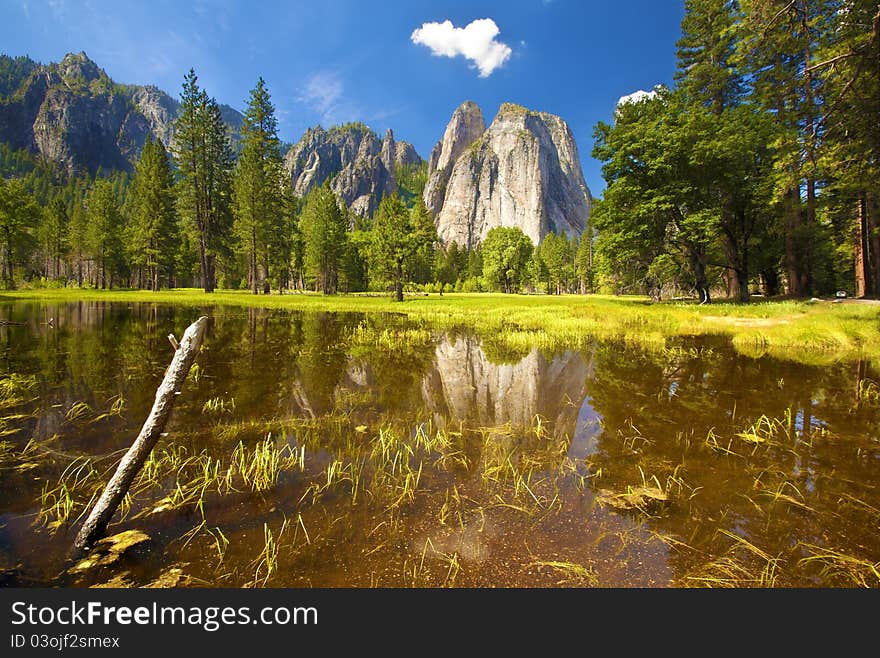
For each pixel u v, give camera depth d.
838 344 11.06
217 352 10.13
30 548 2.63
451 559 2.58
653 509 3.16
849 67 10.54
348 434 4.85
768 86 14.63
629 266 31.36
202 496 3.30
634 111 26.33
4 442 4.31
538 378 7.88
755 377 7.82
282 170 43.75
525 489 3.50
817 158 12.02
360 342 12.22
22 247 41.62
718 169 22.77
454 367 8.84
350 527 2.91
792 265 22.44
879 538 2.79
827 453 4.27
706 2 25.84
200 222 37.31
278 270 52.75
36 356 8.84
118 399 5.88
